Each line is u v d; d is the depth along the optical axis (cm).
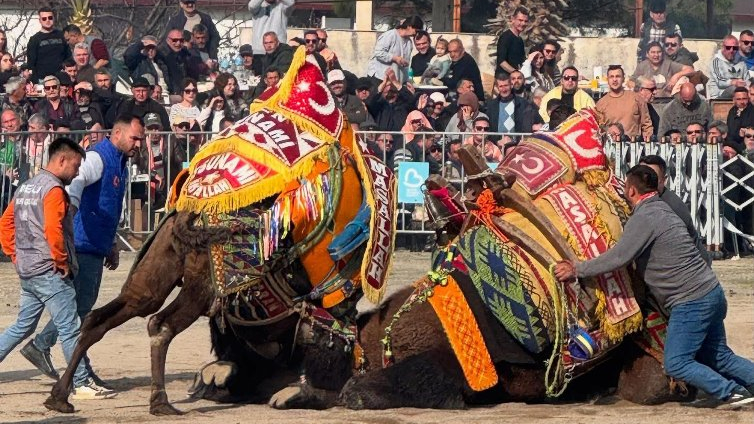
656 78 3491
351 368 1394
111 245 1588
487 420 1280
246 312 1381
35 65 3212
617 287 1388
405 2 5194
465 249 1391
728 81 3584
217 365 1452
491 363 1361
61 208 1459
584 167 1450
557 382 1380
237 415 1332
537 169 1441
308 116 1412
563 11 4656
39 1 5212
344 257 1399
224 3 5522
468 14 4775
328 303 1397
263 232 1355
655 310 1415
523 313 1361
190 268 1352
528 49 4134
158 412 1339
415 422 1270
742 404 1395
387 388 1346
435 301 1380
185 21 3594
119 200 1585
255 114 1427
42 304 1508
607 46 4216
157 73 3344
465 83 3073
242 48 3434
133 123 1579
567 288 1378
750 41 3625
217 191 1354
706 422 1291
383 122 2988
